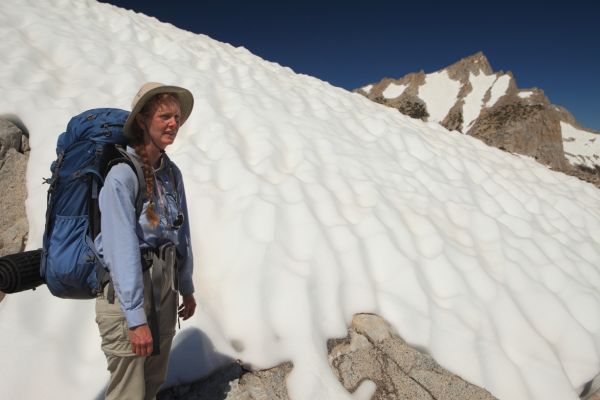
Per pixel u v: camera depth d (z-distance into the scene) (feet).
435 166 20.40
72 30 20.89
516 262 14.40
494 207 18.04
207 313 10.34
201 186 13.60
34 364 9.02
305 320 10.29
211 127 17.03
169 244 6.84
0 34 17.99
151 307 6.53
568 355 11.79
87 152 6.09
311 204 13.99
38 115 14.16
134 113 6.00
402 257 12.67
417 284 12.03
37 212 12.03
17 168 13.25
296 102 22.47
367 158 18.65
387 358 10.37
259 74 25.29
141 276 5.98
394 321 11.18
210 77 22.09
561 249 16.03
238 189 13.78
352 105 25.17
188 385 9.33
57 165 6.25
